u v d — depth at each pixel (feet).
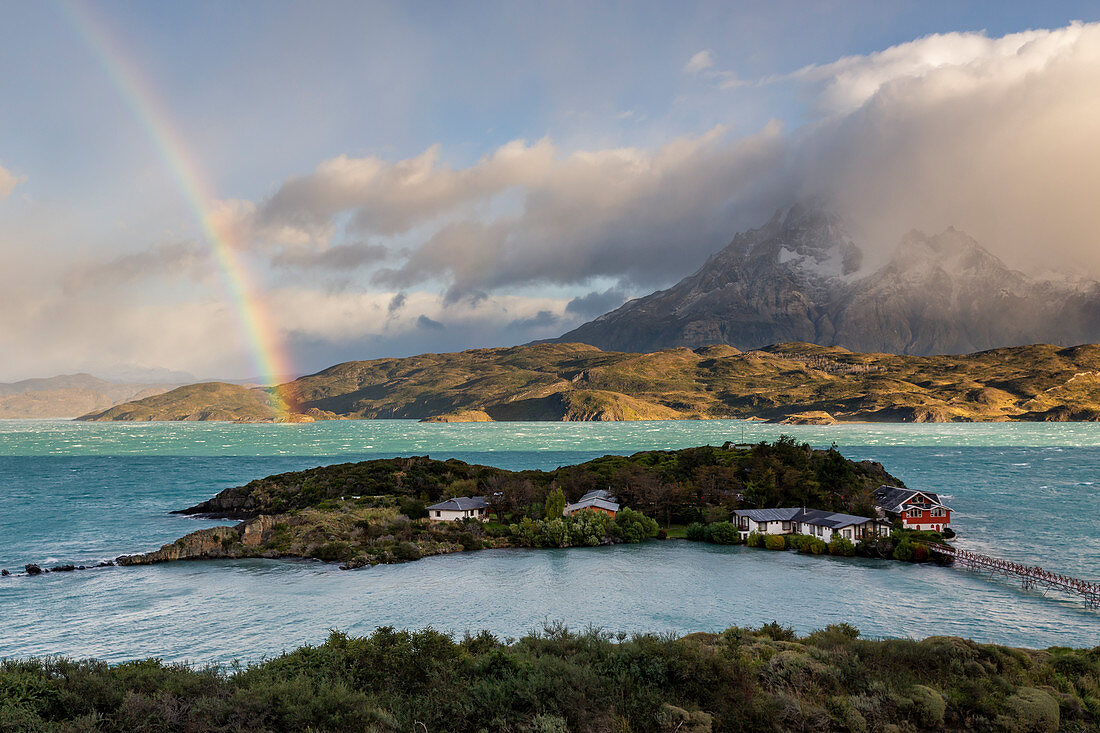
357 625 218.79
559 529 357.00
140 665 109.40
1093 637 197.36
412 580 281.95
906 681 104.68
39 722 83.41
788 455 506.48
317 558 328.70
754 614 223.71
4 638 211.61
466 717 87.76
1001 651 125.29
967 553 298.97
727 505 408.05
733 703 92.12
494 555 333.83
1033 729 90.89
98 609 243.60
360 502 427.74
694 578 277.85
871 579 273.75
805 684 102.12
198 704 89.92
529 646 117.29
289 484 502.38
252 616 231.91
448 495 444.55
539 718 83.56
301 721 86.74
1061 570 282.15
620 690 93.76
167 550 332.60
